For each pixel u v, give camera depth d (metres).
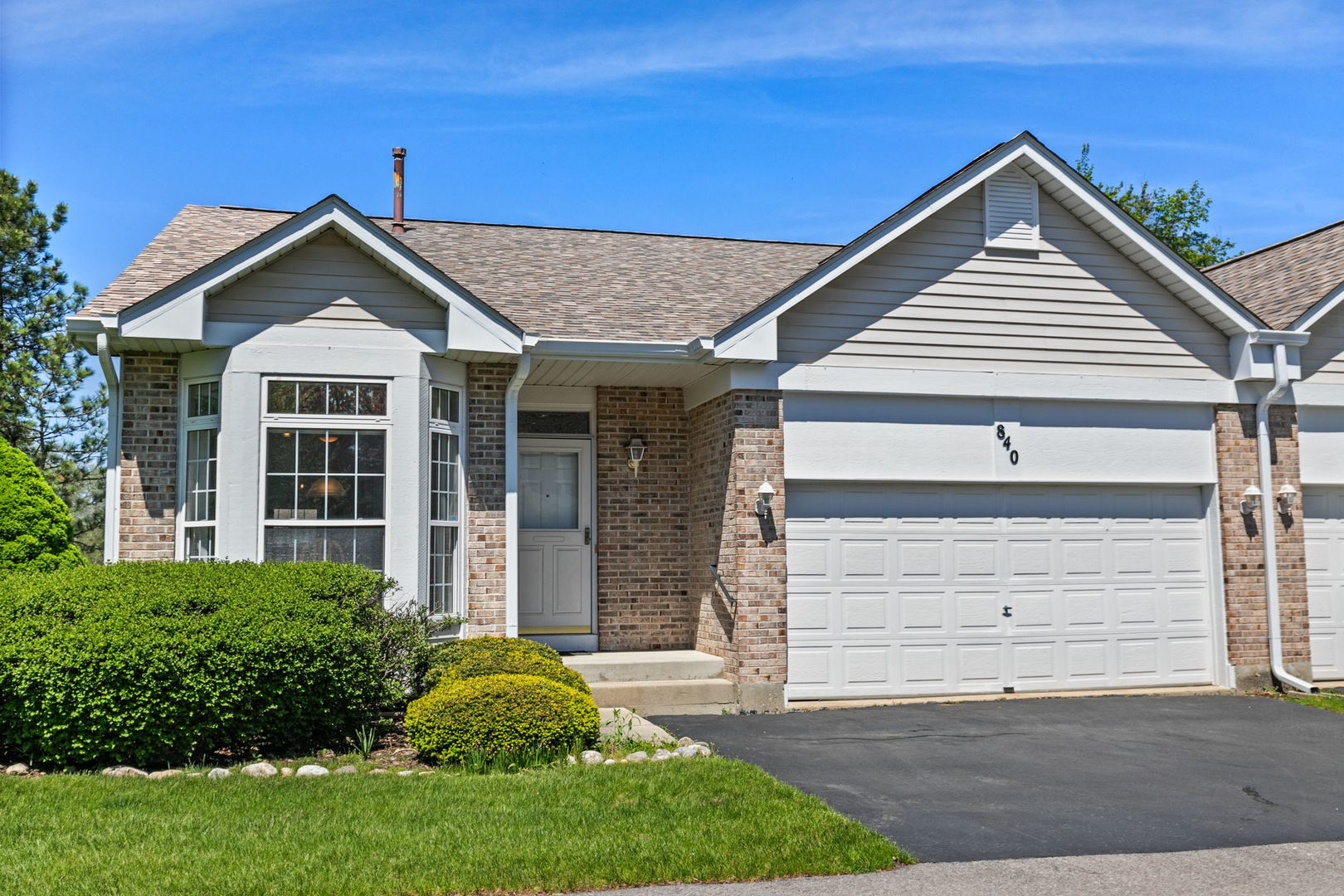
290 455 10.38
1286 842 6.81
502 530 11.41
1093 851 6.52
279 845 6.04
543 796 7.14
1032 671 12.52
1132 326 12.84
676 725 10.60
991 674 12.40
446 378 11.17
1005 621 12.48
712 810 6.89
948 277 12.39
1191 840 6.81
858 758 9.05
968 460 12.37
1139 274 12.92
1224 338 13.14
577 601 13.23
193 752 8.38
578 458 13.49
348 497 10.48
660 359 11.61
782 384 11.84
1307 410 13.39
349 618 8.73
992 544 12.53
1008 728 10.52
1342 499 13.61
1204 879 6.02
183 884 5.40
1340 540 13.54
